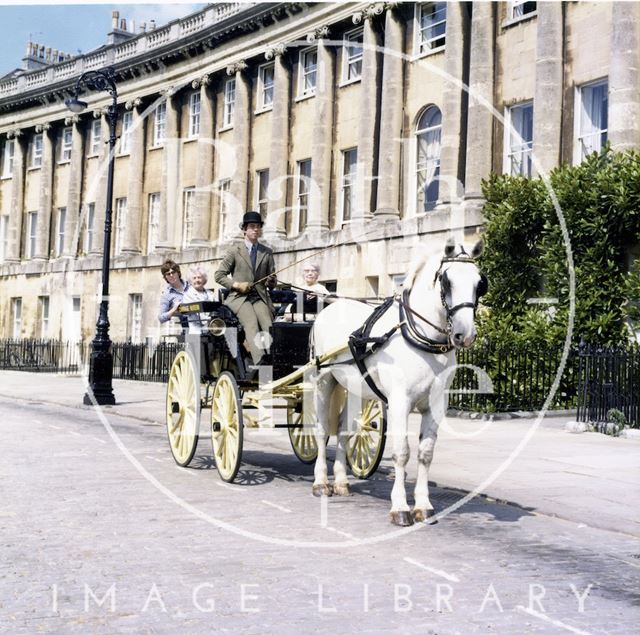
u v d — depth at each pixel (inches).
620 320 691.4
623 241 705.6
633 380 590.2
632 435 546.6
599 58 802.2
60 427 607.5
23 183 1871.3
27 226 1856.5
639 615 202.7
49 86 1739.7
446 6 974.4
